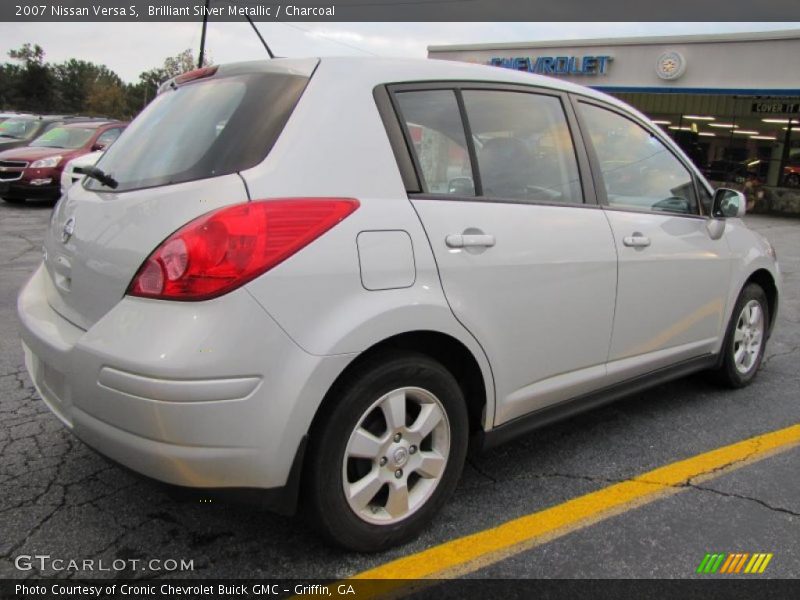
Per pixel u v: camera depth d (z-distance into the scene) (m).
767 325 4.36
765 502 2.83
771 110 22.41
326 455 2.14
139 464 1.98
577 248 2.85
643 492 2.89
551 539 2.52
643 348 3.31
